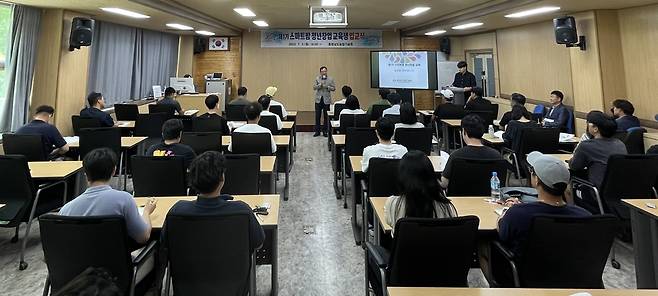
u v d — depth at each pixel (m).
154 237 2.14
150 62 8.69
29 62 5.31
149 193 3.02
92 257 1.75
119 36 7.50
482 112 5.97
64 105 5.67
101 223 1.71
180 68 9.97
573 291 1.37
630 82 5.48
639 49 5.35
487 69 9.70
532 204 1.85
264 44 10.04
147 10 5.75
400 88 9.55
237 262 1.78
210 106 5.23
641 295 1.33
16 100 5.11
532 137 4.35
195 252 1.76
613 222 1.66
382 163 2.97
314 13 6.55
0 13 4.92
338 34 10.07
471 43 9.89
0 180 2.81
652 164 2.89
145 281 2.04
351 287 2.64
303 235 3.51
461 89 8.41
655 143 4.27
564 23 5.76
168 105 6.36
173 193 3.02
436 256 1.71
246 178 3.21
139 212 2.10
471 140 2.94
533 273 1.76
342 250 3.21
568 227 1.67
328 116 7.65
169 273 1.86
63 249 1.74
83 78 6.10
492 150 2.90
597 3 5.16
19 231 3.49
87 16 6.16
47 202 3.19
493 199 2.55
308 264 2.97
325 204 4.36
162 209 2.38
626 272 2.80
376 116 6.82
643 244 2.43
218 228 1.73
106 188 1.96
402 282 1.74
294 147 7.16
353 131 4.31
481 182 2.79
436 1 6.11
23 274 2.77
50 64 5.50
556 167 1.81
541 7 5.52
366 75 10.16
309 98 10.12
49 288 1.86
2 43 4.96
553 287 1.76
